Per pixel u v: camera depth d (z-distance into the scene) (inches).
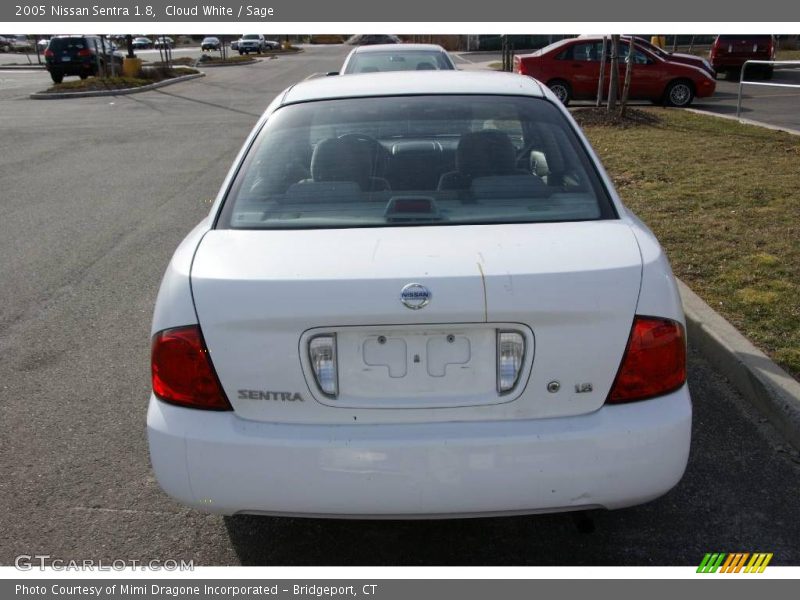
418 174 115.8
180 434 93.2
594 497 92.7
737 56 919.7
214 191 362.0
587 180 115.0
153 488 129.8
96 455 140.1
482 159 118.6
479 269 91.4
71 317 207.9
